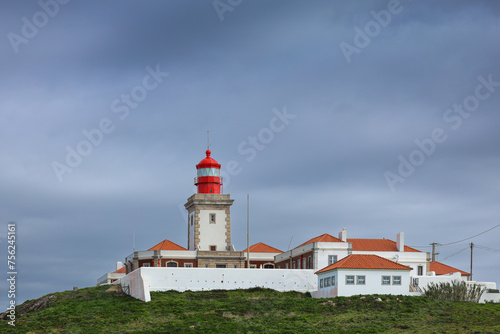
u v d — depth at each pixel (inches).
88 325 2743.6
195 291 3319.4
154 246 3996.1
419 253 3858.3
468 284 3208.7
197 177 4197.8
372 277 3164.4
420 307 2913.4
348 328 2593.5
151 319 2785.4
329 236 3762.3
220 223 4062.5
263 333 2561.5
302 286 3447.3
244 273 3400.6
